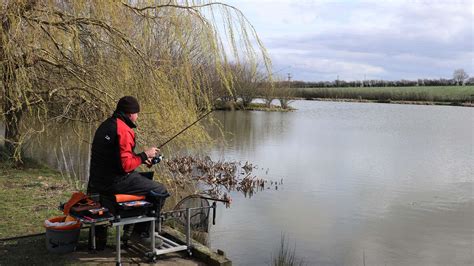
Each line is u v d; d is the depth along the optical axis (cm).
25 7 655
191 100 732
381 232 827
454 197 1115
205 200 649
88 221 423
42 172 989
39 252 492
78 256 484
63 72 777
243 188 1146
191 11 683
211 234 770
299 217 906
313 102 7162
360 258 702
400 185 1248
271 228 827
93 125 858
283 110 4581
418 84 9588
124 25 695
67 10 697
